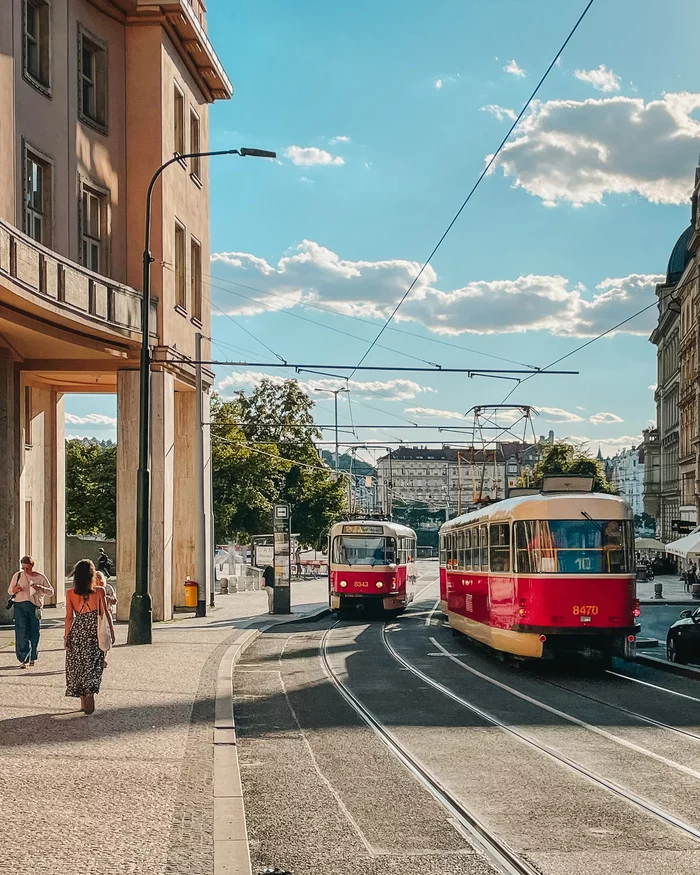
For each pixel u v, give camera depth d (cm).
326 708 1437
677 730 1255
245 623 3027
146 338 2278
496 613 2069
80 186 2803
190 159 3462
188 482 3578
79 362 3025
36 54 2642
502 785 930
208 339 3712
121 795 809
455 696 1576
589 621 1889
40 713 1252
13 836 685
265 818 805
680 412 7912
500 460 17150
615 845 725
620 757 1073
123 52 3062
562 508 1925
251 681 1748
